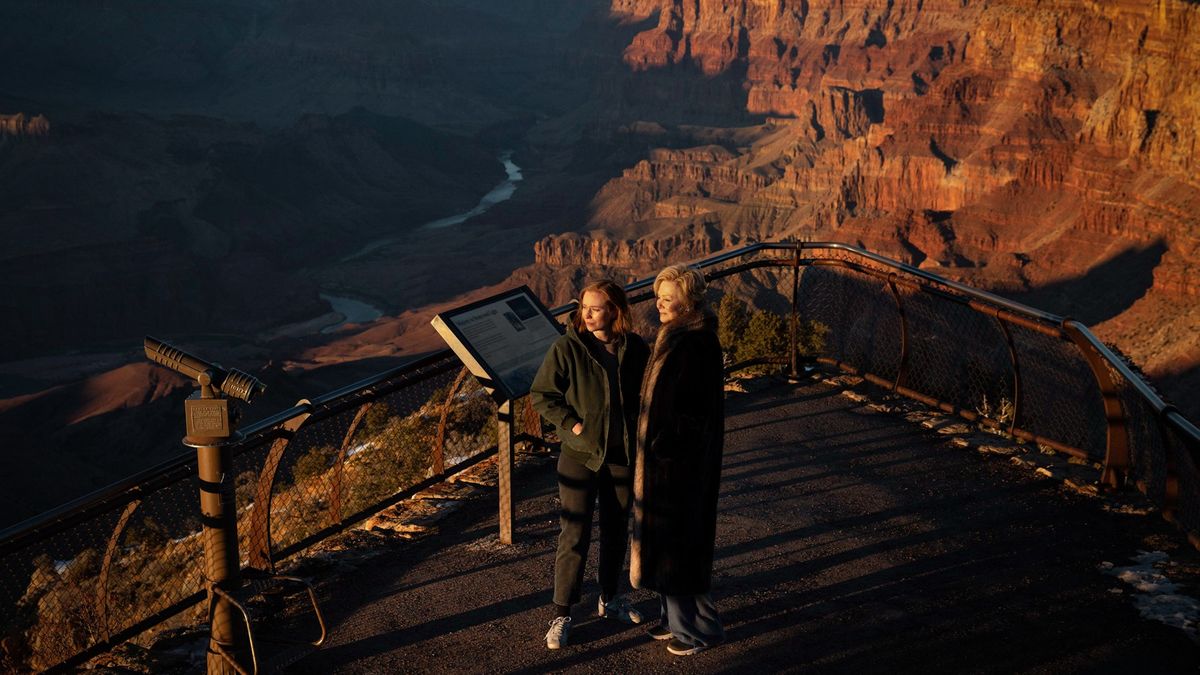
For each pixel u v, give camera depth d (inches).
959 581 274.1
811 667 234.8
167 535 409.7
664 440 216.5
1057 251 6171.3
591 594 271.6
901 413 405.1
